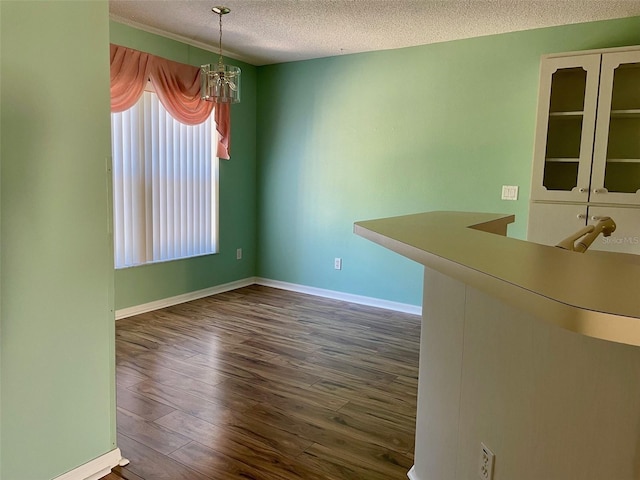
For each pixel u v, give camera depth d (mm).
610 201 3178
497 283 777
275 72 4988
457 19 3453
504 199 3910
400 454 2117
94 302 1879
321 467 2012
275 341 3537
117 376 2865
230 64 4758
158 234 4242
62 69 1710
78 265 1813
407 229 1592
